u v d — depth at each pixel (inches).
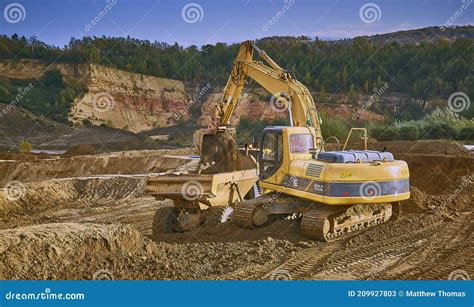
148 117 3326.8
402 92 3053.6
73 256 341.7
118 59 3757.4
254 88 3097.9
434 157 871.1
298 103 530.9
